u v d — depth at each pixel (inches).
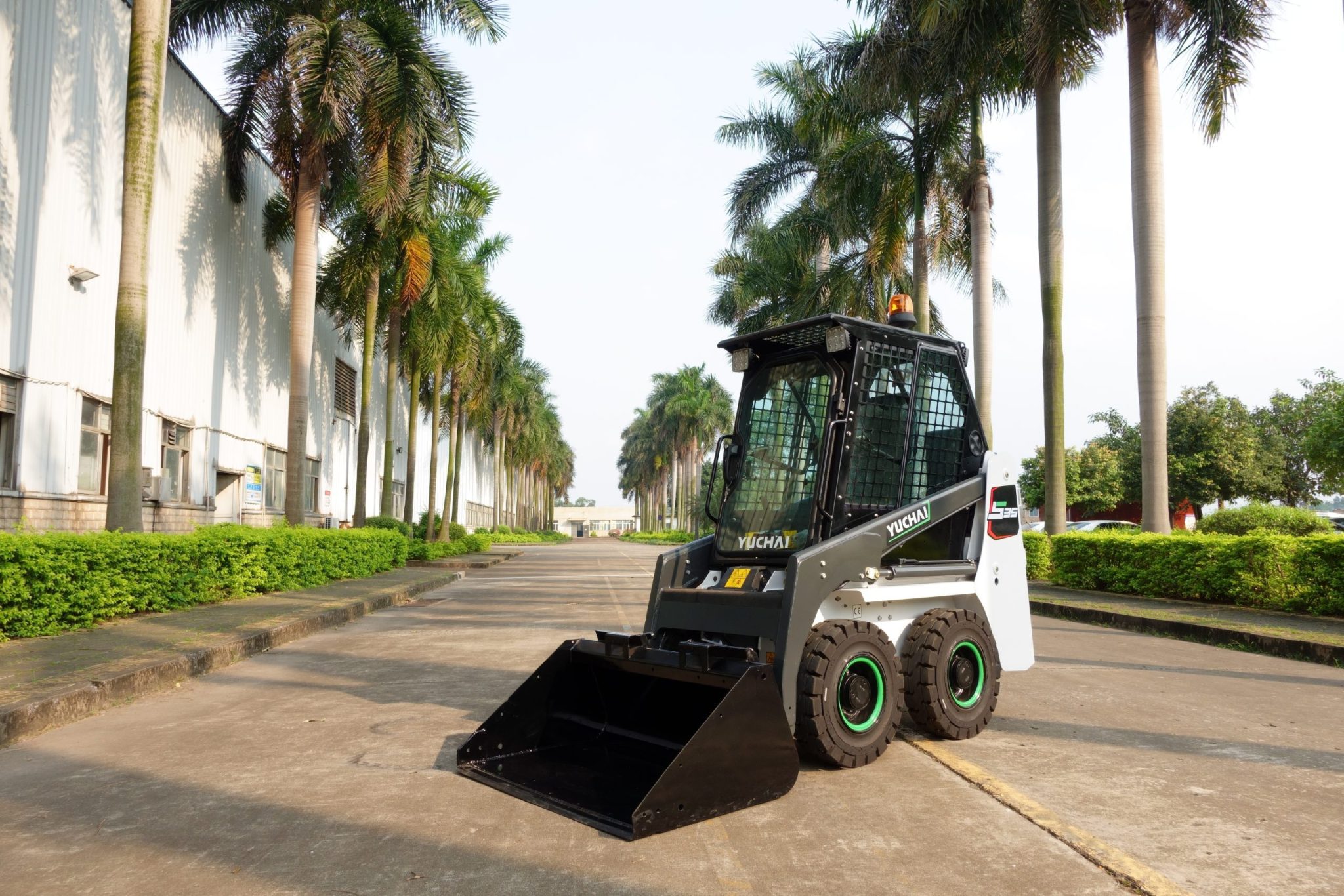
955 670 224.2
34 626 367.6
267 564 601.9
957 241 972.6
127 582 427.2
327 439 1200.8
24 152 550.0
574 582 891.4
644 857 147.0
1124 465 1646.2
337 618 498.6
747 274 1275.8
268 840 154.9
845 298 1032.8
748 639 208.8
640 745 206.1
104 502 635.5
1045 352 724.0
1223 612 494.6
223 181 840.9
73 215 599.2
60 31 584.4
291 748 220.8
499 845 152.6
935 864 142.7
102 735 234.8
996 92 802.2
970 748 217.6
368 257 930.1
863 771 198.4
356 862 144.8
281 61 776.3
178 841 154.6
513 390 1956.2
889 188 877.8
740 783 170.7
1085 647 407.5
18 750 219.6
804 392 234.1
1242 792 180.7
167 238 735.7
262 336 951.6
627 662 204.2
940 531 239.1
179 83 755.4
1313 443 927.7
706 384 3191.4
